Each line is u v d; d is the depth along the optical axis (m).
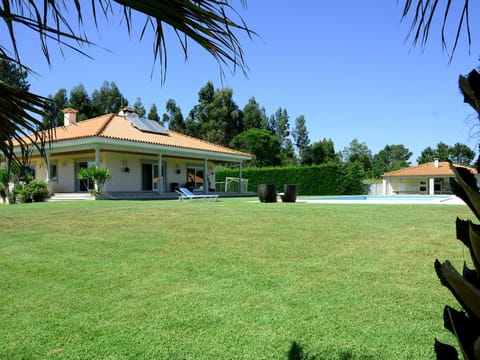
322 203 13.46
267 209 10.52
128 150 18.78
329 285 3.64
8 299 3.39
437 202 14.32
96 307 3.18
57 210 10.52
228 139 57.41
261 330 2.69
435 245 5.33
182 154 22.02
